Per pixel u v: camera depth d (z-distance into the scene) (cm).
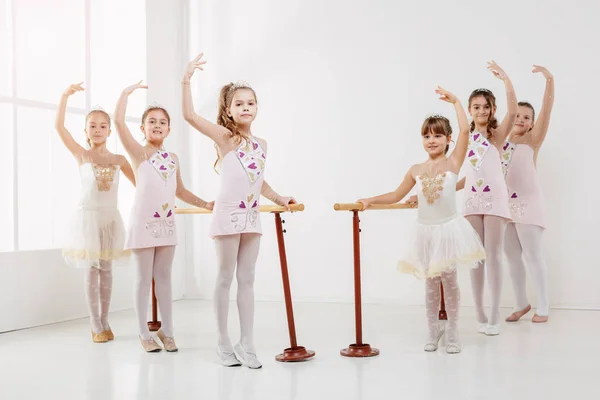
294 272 536
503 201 375
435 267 316
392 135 513
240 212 296
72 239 367
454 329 327
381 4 517
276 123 542
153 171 341
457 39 500
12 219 416
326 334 378
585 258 471
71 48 525
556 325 401
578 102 473
